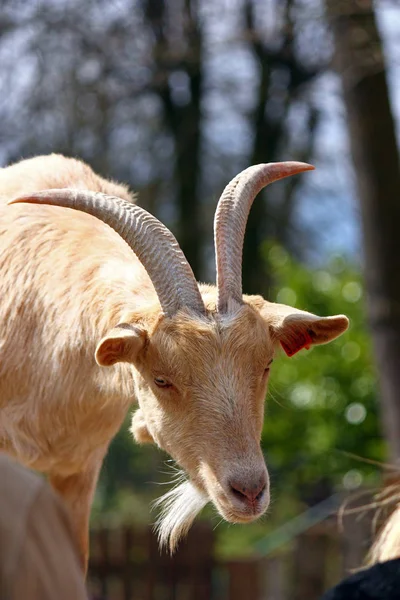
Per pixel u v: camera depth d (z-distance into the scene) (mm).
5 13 15531
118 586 10969
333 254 14109
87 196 4980
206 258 20406
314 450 12328
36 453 5566
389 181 10141
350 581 2580
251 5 15492
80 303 5293
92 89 16625
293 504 17172
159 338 4609
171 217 20234
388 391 10016
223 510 4438
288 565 12281
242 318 4637
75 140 17703
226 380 4512
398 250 10102
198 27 14391
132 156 19531
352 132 10289
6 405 5531
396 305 10016
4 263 5633
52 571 2145
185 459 4621
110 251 5488
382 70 9953
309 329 4891
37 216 5758
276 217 20141
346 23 10094
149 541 10961
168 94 19250
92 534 10992
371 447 12203
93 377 5289
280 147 19766
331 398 12297
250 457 4426
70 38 15992
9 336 5480
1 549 2074
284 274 13492
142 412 4965
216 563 11141
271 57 16797
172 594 10922
